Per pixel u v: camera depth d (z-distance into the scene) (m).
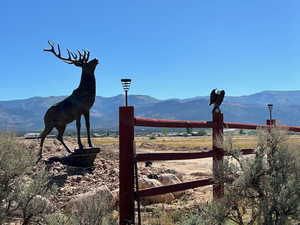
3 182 4.44
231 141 5.50
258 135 5.33
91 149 11.22
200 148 33.28
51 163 10.80
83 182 9.59
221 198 5.27
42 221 4.81
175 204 8.45
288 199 4.88
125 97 5.71
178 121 6.35
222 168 5.47
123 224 5.56
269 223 4.91
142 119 5.79
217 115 7.19
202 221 5.25
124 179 5.60
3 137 4.51
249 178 5.10
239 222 5.24
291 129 9.12
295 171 5.11
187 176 13.52
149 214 7.18
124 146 5.60
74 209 5.05
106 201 5.48
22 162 4.52
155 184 9.23
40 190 4.76
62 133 11.35
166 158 6.15
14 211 4.70
